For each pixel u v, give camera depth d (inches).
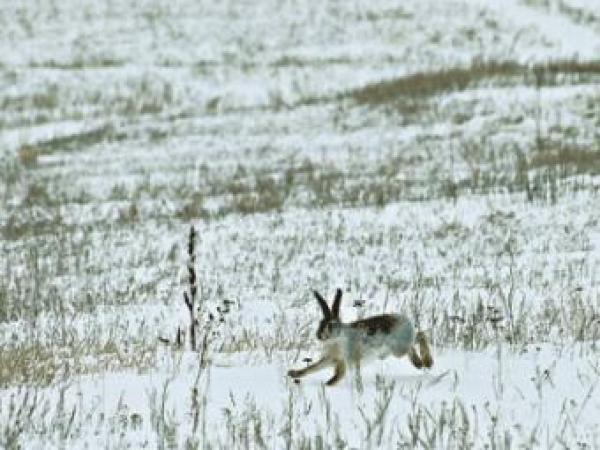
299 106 5753.0
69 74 7101.4
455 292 2049.7
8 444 970.1
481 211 3019.2
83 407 1148.5
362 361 1246.9
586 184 3238.2
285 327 1740.9
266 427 1046.4
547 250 2496.3
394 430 1034.1
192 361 1438.2
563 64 5762.8
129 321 1936.5
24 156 4830.2
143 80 7032.5
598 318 1610.5
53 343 1662.2
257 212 3312.0
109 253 2797.7
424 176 3732.8
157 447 988.6
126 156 4835.1
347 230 2918.3
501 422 1054.4
